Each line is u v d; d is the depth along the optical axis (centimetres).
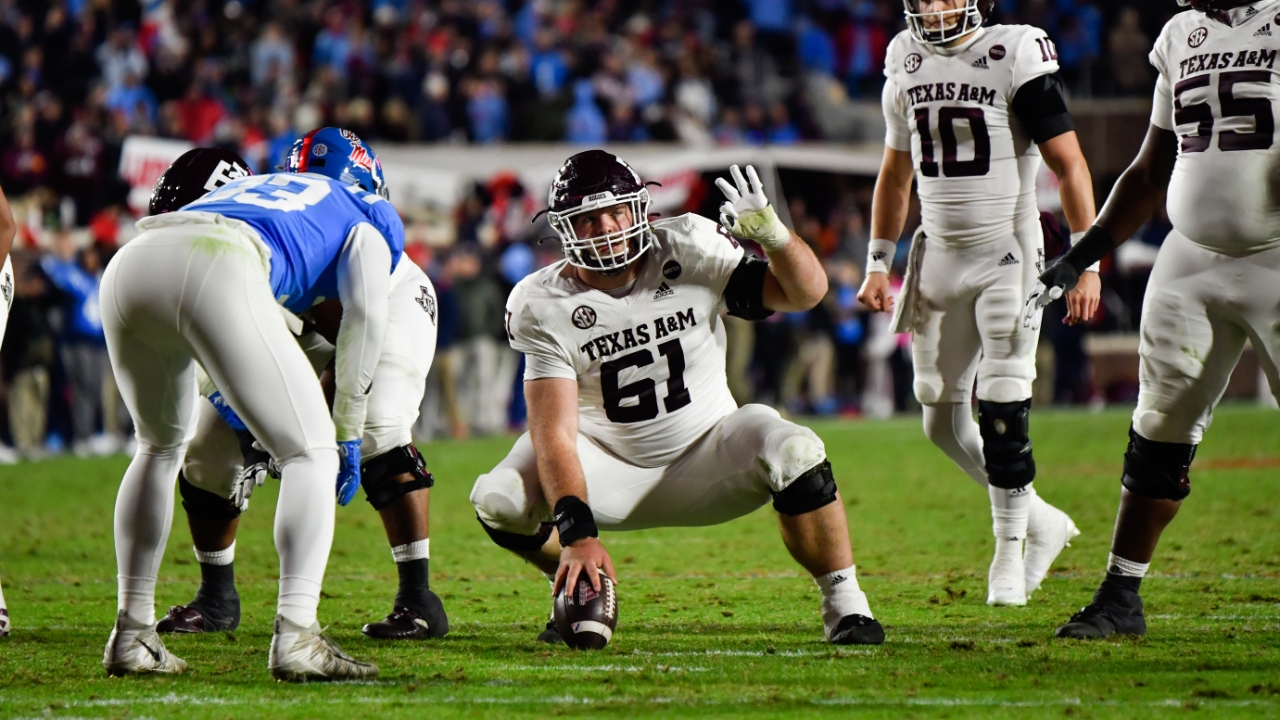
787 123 6469
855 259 5462
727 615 1667
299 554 1250
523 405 5253
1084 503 2719
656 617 1661
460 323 4688
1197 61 1441
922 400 1861
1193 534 2269
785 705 1158
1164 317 1466
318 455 1262
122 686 1270
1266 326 1427
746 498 1475
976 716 1111
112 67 5869
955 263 1783
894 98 1814
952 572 1994
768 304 1454
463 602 1811
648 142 6138
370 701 1188
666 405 1474
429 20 6481
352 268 1317
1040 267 1761
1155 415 1467
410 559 1555
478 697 1201
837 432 4569
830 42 7238
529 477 1480
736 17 7419
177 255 1239
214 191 1370
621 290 1452
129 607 1320
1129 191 1548
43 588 1988
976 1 1728
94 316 4294
